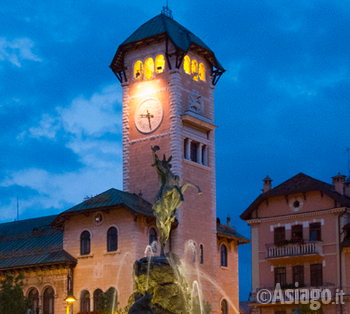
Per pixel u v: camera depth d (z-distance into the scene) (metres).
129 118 92.38
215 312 89.06
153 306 47.66
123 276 78.94
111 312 76.94
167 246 85.06
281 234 85.00
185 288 49.09
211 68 95.69
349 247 79.25
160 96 90.50
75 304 81.19
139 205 81.69
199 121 91.00
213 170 93.12
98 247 81.38
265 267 85.12
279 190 85.12
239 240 95.88
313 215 83.00
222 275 92.19
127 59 94.00
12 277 74.31
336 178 84.50
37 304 82.62
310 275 82.19
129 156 91.31
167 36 90.06
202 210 90.06
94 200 82.62
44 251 84.62
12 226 96.62
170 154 88.44
